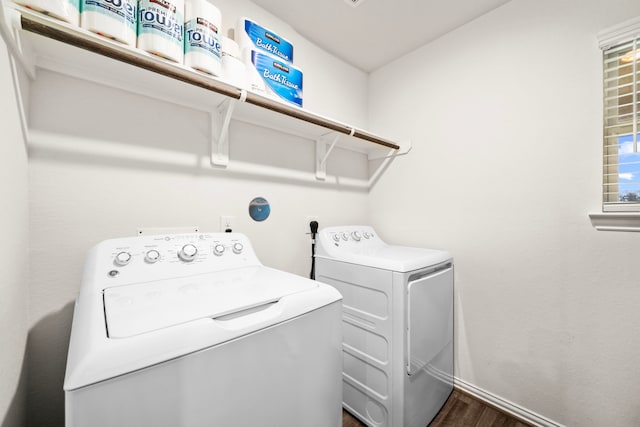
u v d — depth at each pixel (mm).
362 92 2385
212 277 978
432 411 1490
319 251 1754
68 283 1033
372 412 1404
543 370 1424
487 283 1638
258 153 1634
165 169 1278
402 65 2152
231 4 1520
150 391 527
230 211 1507
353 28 1845
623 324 1205
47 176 993
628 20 1167
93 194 1090
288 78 1502
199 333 600
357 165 2316
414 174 2055
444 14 1696
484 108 1664
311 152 1943
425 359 1412
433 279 1496
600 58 1261
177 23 1027
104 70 1063
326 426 876
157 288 837
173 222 1301
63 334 1021
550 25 1406
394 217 2193
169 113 1293
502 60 1586
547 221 1417
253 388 678
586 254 1300
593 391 1279
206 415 595
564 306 1363
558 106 1382
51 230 1002
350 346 1529
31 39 858
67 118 1034
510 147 1550
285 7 1660
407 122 2107
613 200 1256
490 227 1631
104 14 855
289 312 763
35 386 969
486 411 1560
